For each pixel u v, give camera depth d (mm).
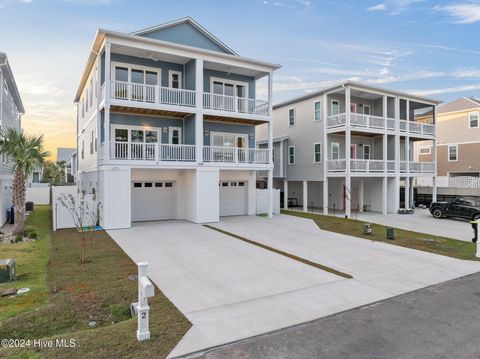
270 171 18469
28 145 12523
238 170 18906
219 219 17562
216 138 18953
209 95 17578
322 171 21953
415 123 23984
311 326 5152
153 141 17109
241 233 13617
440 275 8078
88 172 19219
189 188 16750
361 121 21203
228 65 17328
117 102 14312
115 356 4102
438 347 4527
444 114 30797
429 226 16812
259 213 20484
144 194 16859
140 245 11008
